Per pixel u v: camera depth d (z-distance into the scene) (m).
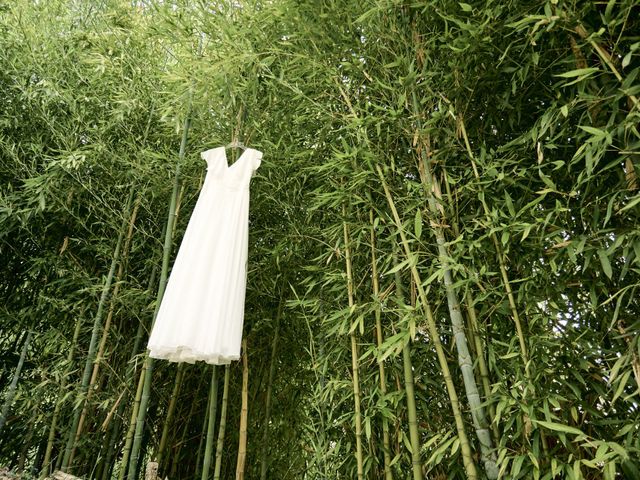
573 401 1.40
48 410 2.38
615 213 1.38
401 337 1.57
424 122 1.92
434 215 1.73
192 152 2.70
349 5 2.07
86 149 2.55
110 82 2.71
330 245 2.33
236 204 2.12
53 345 2.39
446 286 1.60
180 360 1.86
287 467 2.57
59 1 2.89
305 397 2.64
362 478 1.64
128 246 2.55
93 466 2.35
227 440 2.56
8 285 2.77
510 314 1.58
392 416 1.63
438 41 2.00
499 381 1.50
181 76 2.34
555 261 1.50
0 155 2.69
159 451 2.21
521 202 1.70
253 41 2.31
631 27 1.40
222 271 1.95
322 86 2.23
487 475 1.36
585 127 1.27
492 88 1.85
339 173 2.15
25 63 2.68
